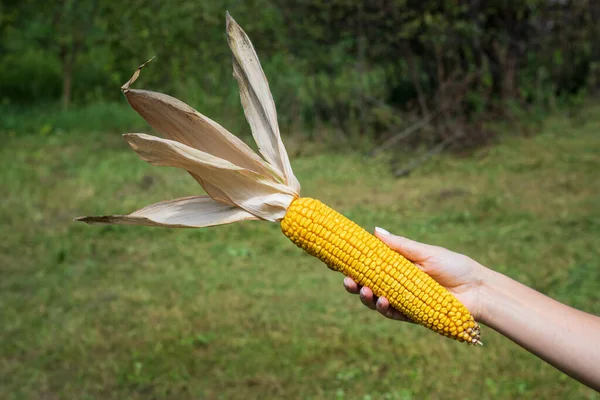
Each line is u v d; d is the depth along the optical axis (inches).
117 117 446.9
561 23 430.6
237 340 174.7
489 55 409.7
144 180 315.3
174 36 425.7
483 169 325.4
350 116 395.2
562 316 63.2
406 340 172.2
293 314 189.8
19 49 502.6
